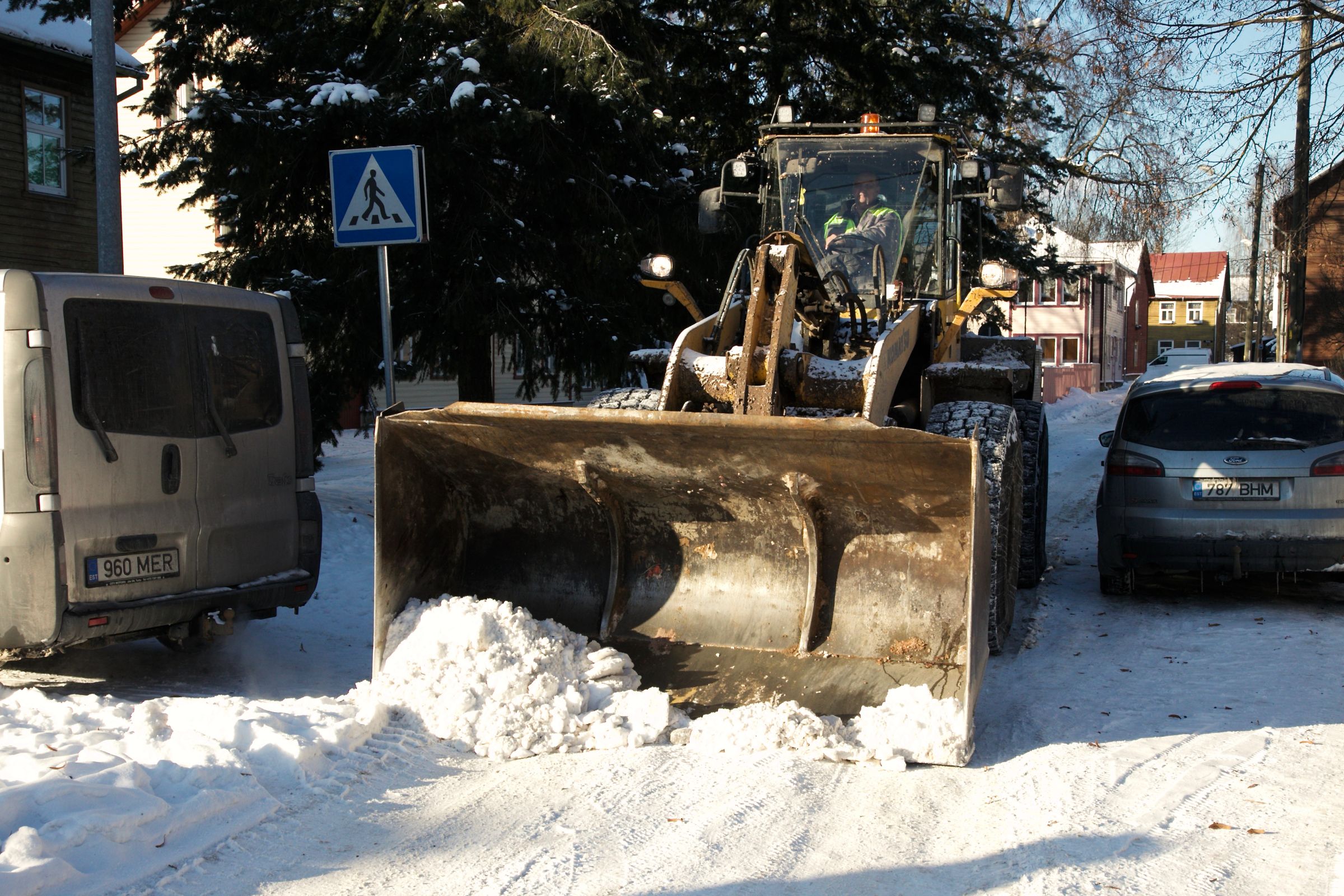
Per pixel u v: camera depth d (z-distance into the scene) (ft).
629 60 32.68
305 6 32.60
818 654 15.78
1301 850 11.34
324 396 32.91
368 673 18.80
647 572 17.22
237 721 13.67
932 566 15.65
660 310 36.65
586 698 15.20
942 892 10.41
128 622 16.70
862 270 21.81
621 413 14.34
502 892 10.29
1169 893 10.36
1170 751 14.38
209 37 33.68
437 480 17.22
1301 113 46.37
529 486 17.24
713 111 42.91
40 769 12.07
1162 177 50.44
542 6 32.07
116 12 37.60
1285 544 22.07
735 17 41.65
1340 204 83.30
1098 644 20.38
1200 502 22.66
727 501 16.39
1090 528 36.11
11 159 48.32
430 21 31.76
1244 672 18.26
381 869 10.77
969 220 33.24
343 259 32.53
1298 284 60.34
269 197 32.12
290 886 10.38
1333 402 22.54
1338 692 17.02
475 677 15.02
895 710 14.16
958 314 22.22
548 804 12.46
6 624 15.89
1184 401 23.36
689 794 12.76
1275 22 44.37
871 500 15.42
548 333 35.68
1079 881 10.58
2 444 15.81
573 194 33.50
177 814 11.37
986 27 48.88
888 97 44.34
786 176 22.18
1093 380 158.40
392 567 16.24
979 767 13.82
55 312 16.30
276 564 19.30
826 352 20.31
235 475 18.60
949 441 13.47
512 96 31.86
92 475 16.48
